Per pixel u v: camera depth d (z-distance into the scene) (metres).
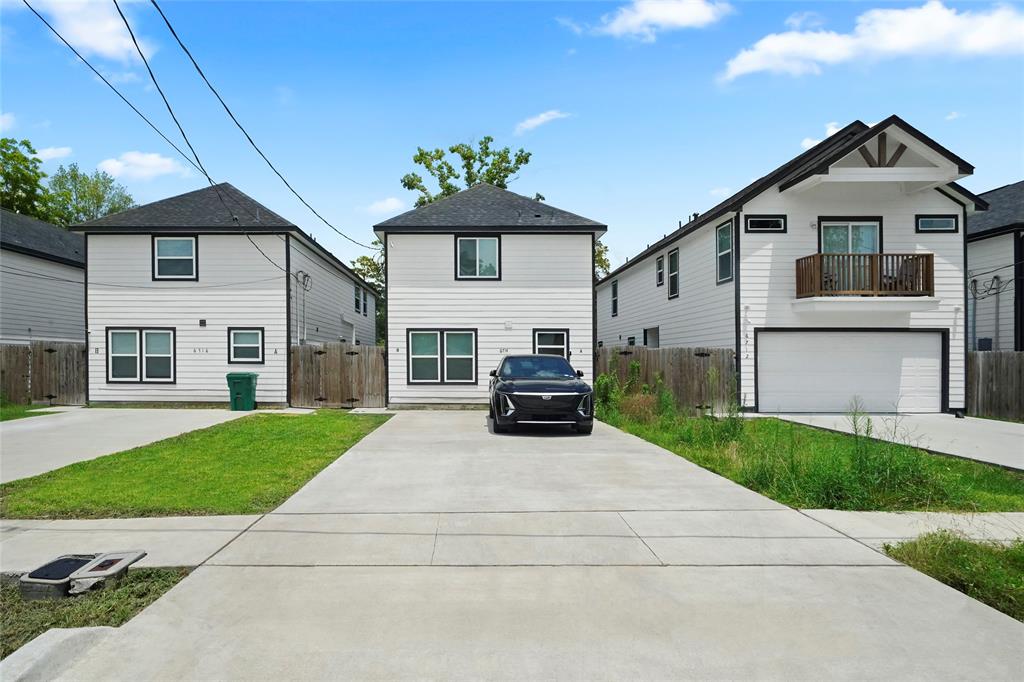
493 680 3.32
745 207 17.27
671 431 12.93
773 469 8.06
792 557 5.30
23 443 11.42
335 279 25.44
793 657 3.58
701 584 4.69
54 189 50.09
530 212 19.67
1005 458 10.04
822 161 16.14
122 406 19.27
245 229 19.16
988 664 3.51
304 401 19.17
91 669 3.42
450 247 18.98
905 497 7.18
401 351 18.94
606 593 4.51
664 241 22.61
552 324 19.02
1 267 22.00
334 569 4.98
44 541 5.64
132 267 19.47
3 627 4.05
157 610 4.19
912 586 4.67
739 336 17.09
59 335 24.97
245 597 4.42
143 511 6.68
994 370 16.53
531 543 5.65
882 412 17.25
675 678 3.35
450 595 4.46
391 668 3.45
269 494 7.43
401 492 7.59
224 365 19.39
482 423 14.90
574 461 9.73
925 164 17.11
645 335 25.91
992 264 20.73
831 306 16.36
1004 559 5.14
